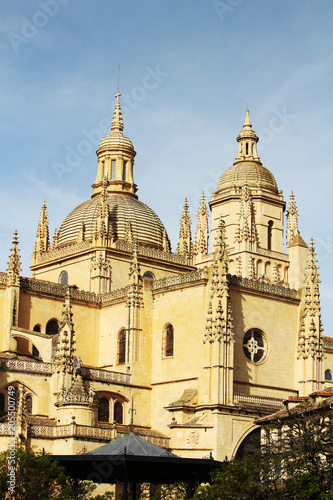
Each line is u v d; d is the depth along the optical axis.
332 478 61.06
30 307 102.12
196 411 91.81
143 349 99.62
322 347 101.19
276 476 64.94
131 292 100.75
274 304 100.56
